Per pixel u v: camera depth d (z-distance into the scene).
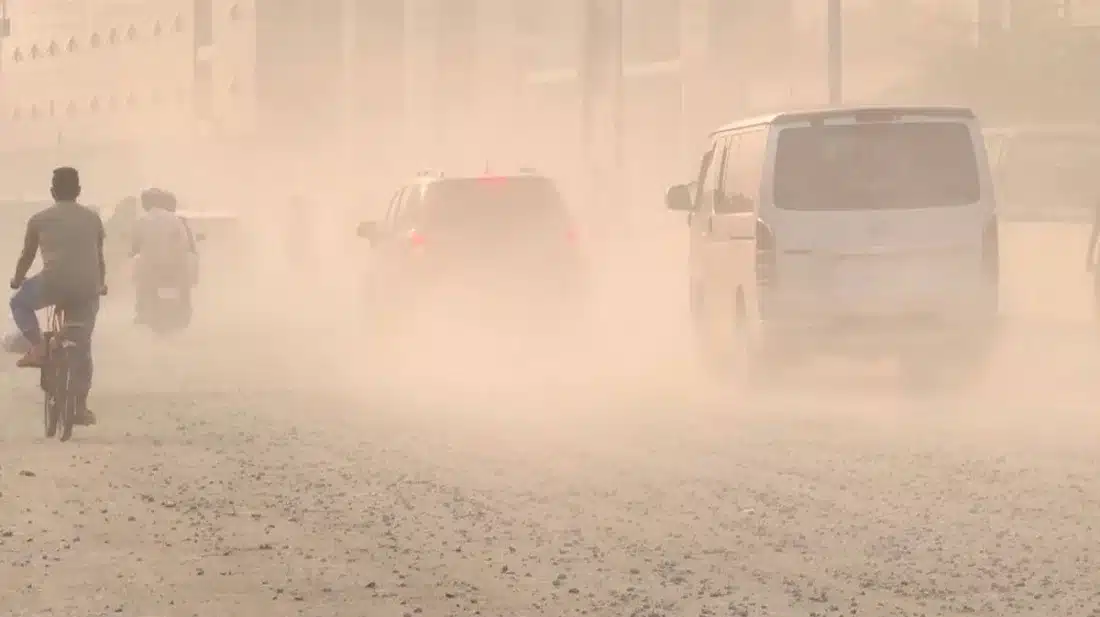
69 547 30.11
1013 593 25.39
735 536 30.23
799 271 51.47
